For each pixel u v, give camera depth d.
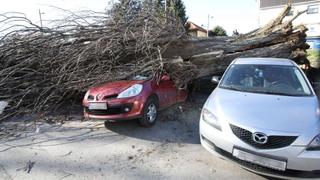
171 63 6.68
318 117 3.81
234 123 3.80
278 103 4.20
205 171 4.14
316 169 3.45
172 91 6.63
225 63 8.14
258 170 3.66
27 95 6.91
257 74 5.25
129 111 5.41
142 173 4.09
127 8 7.63
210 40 8.55
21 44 7.05
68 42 7.11
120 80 6.34
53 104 6.87
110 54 6.87
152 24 7.30
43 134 5.57
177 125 6.09
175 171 4.15
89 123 6.17
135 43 7.02
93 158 4.55
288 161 3.47
